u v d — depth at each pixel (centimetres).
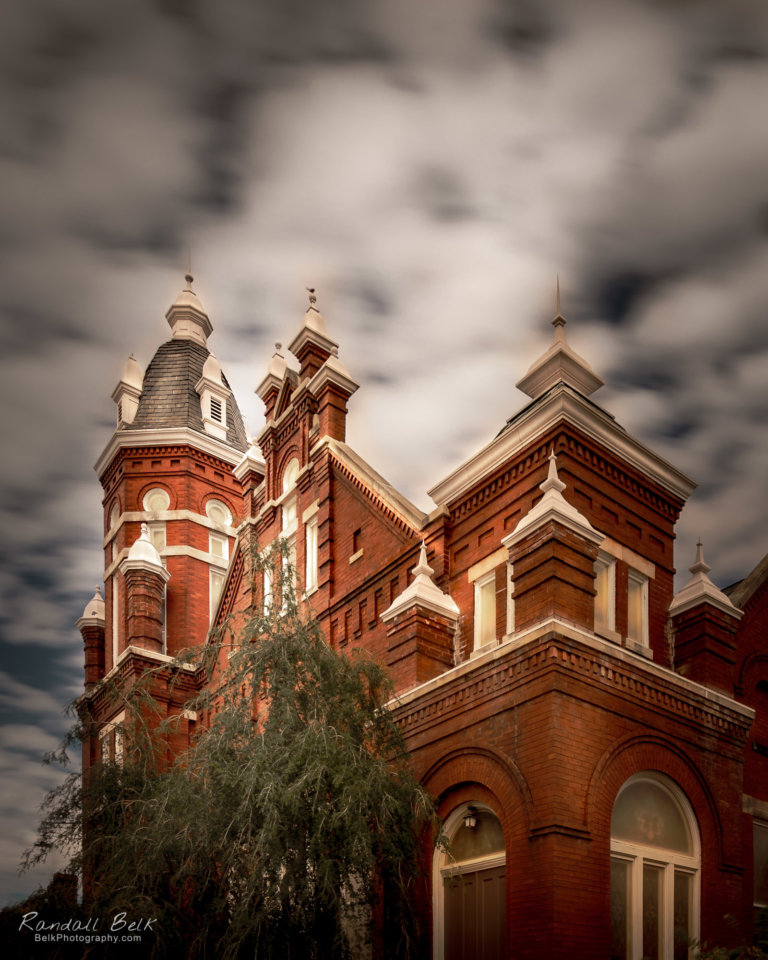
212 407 3825
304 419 2941
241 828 1586
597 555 1953
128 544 3516
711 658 2108
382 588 2436
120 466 3647
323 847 1588
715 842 1889
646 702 1828
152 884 1728
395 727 1864
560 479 2044
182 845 1686
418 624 2114
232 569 3203
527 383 2248
